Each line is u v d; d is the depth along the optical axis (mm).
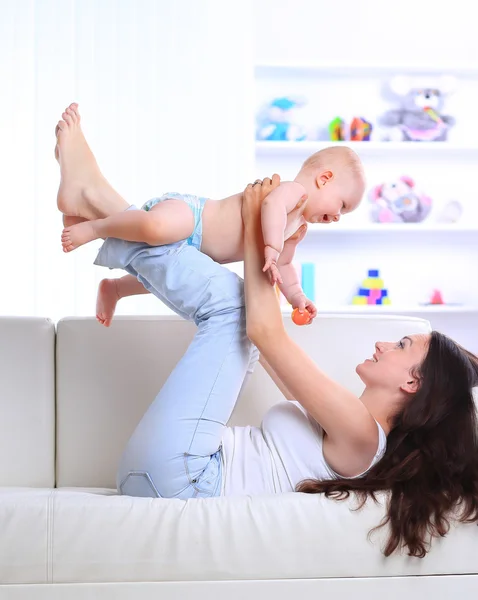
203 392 1470
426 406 1478
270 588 1281
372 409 1537
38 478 1910
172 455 1435
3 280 3889
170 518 1284
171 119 4020
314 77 4477
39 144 3922
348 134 4316
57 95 3947
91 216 1636
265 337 1437
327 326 1980
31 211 3916
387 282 4531
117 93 3990
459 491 1367
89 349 1957
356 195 1692
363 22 4516
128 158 3988
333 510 1306
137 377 1949
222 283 1527
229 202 1594
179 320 1982
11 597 1260
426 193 4551
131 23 4004
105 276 3928
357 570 1297
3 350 1937
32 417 1922
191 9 4043
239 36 4070
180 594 1271
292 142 4211
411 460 1417
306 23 4496
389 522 1303
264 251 1493
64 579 1267
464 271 4562
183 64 4035
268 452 1530
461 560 1311
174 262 1530
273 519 1291
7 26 3922
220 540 1278
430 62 4324
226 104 4047
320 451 1501
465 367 1521
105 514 1281
